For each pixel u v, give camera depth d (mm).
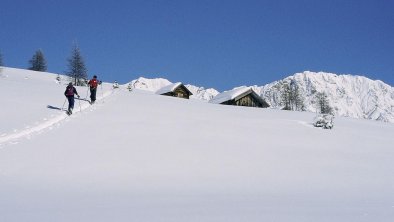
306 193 13656
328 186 15156
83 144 19375
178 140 21109
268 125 27938
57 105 28750
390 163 20344
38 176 14602
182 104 36344
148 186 13797
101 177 14828
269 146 21750
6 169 15305
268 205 11023
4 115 24312
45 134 21031
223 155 19031
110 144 19562
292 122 30047
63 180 14219
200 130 23844
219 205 10828
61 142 19578
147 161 17234
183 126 24547
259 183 15070
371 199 12906
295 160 19328
